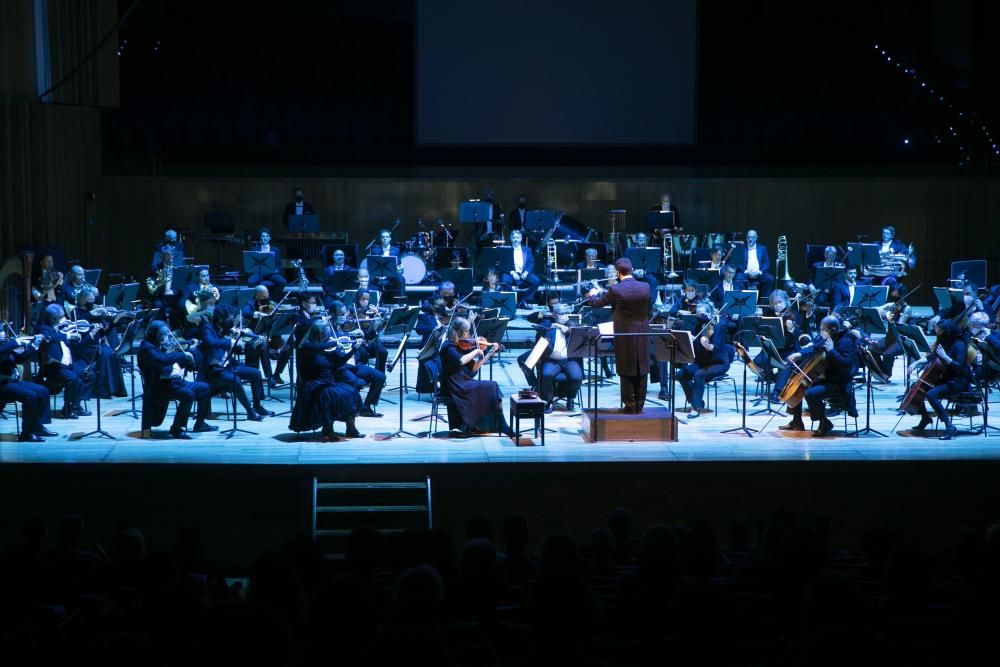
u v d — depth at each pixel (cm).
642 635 513
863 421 1237
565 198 2172
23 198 1539
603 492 1040
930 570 741
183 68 2414
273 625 336
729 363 1279
